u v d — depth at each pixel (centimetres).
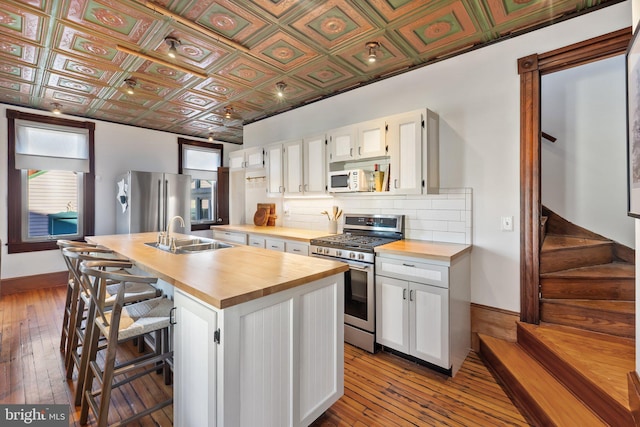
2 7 209
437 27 233
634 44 136
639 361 139
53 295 399
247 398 134
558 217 323
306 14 218
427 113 258
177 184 496
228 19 224
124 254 227
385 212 320
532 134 232
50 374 222
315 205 396
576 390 174
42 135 427
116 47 260
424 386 213
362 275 265
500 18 222
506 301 247
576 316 224
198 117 470
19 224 411
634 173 138
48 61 288
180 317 154
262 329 140
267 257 215
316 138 340
